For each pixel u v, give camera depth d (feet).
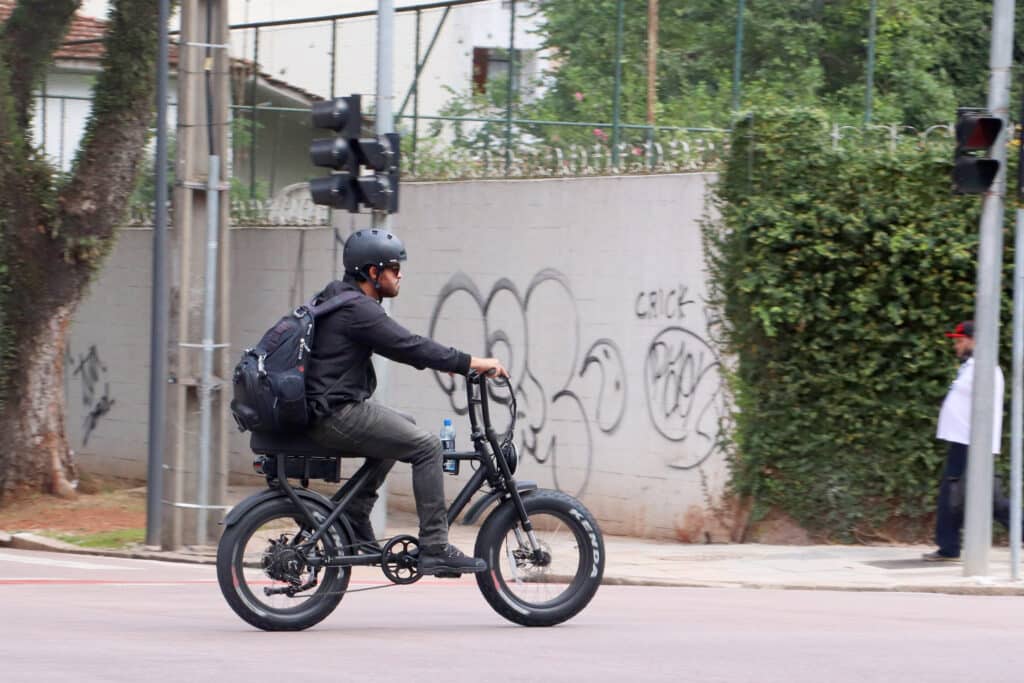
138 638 53.31
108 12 119.75
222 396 94.48
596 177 106.11
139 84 119.14
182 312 93.35
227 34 93.30
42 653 49.24
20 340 119.96
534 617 56.85
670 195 100.78
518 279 111.45
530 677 45.39
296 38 134.31
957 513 84.53
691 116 113.29
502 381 56.29
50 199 119.34
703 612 65.05
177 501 94.07
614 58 114.93
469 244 115.24
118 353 146.00
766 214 94.22
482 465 56.18
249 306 134.82
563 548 57.41
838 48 135.44
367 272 55.57
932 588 76.43
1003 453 92.58
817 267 93.97
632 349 103.24
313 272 128.06
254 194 135.95
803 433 95.35
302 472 54.80
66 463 122.83
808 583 78.59
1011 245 91.76
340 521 54.90
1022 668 49.60
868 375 93.35
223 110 93.20
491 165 115.55
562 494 57.52
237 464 135.33
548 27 116.37
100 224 120.37
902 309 92.73
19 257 118.93
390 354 54.08
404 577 55.62
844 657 51.11
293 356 52.90
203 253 93.40
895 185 92.79
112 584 78.18
